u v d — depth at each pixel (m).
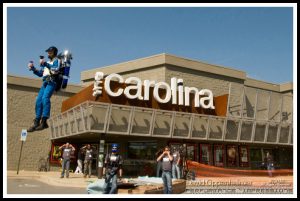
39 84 27.44
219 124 24.59
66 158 18.17
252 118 26.34
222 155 26.58
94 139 26.09
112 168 9.89
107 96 21.36
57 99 27.91
